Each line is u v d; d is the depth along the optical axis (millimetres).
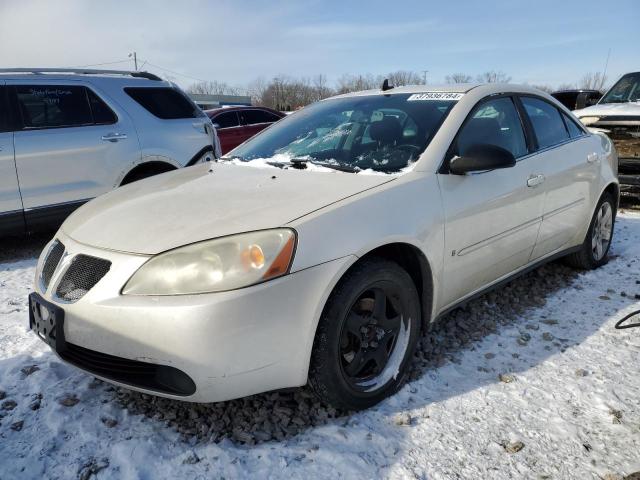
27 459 2080
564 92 12461
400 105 3205
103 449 2146
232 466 2039
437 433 2242
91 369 2180
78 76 5242
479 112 3064
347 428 2268
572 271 4184
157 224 2264
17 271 4531
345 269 2176
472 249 2822
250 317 1979
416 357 2850
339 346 2232
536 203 3256
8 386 2602
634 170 6352
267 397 2459
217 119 11047
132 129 5391
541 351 2928
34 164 4812
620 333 3119
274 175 2803
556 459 2090
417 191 2537
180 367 1976
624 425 2279
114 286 2070
